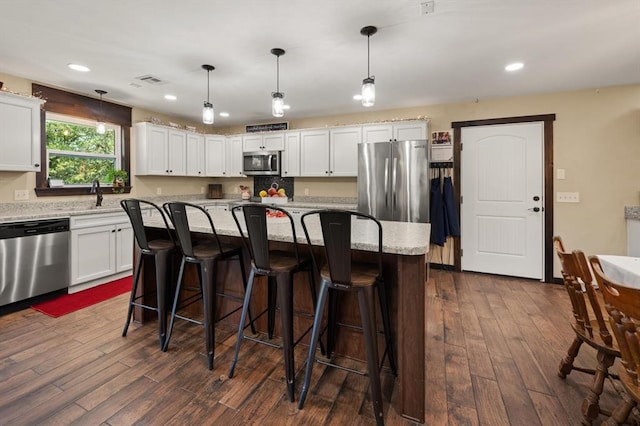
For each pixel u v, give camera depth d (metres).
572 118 3.69
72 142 3.88
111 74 3.19
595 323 1.75
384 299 1.74
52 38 2.44
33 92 3.38
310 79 3.35
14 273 2.81
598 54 2.72
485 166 4.11
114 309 2.84
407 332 1.53
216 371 1.90
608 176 3.57
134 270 2.42
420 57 2.78
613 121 3.53
